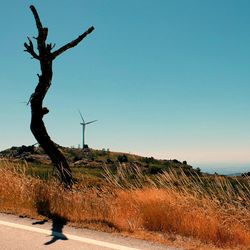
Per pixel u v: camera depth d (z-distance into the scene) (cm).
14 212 810
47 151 1026
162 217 749
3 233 656
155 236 664
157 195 823
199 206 796
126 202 838
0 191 939
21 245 586
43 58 1004
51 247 576
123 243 603
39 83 1020
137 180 908
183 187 833
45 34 997
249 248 643
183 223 727
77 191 926
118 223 740
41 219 759
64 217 774
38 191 892
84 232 668
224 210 771
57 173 1027
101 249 568
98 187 936
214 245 655
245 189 787
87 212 808
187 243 632
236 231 712
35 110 1020
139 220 764
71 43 1025
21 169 1024
